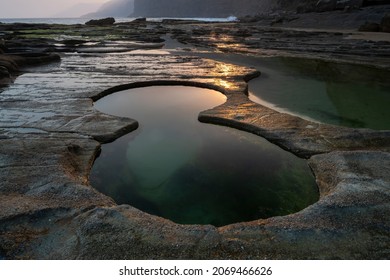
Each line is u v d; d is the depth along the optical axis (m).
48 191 4.57
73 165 5.73
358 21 39.62
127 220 3.90
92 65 15.87
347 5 47.03
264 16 71.62
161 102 10.31
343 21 41.66
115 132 7.30
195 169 6.33
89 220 3.85
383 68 15.47
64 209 4.14
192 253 3.42
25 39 26.69
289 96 11.19
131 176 6.03
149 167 6.37
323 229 3.74
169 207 5.16
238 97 10.02
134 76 13.01
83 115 8.31
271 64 17.12
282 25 50.69
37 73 13.90
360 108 9.95
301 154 6.39
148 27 50.84
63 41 25.09
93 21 58.72
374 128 8.30
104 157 6.59
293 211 4.98
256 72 14.17
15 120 7.80
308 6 57.00
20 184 4.73
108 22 60.12
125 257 3.34
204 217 4.91
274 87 12.45
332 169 5.43
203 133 7.91
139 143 7.34
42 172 5.11
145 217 4.02
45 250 3.45
